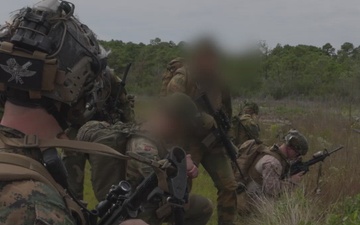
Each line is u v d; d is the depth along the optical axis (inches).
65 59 63.6
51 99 63.8
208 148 198.5
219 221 214.5
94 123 148.6
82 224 63.0
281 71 660.1
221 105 190.5
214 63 130.8
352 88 726.5
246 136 297.0
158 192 80.8
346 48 1209.4
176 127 136.3
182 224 82.4
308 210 212.2
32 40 61.5
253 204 233.1
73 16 66.4
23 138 62.1
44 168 61.1
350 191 242.1
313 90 810.2
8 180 55.7
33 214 55.0
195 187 279.0
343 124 476.4
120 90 191.0
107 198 79.5
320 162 257.1
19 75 61.5
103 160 144.5
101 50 70.1
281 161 248.1
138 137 137.5
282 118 635.5
